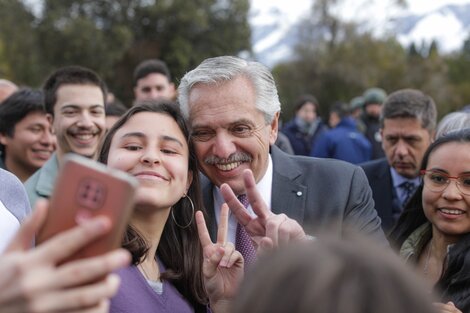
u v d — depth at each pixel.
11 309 1.09
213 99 2.56
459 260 2.68
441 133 3.65
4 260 1.12
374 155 7.72
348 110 10.49
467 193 2.78
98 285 1.17
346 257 0.90
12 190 2.30
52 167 4.01
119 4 25.00
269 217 2.01
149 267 2.27
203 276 2.25
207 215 2.64
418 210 3.07
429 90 31.12
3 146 4.54
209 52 26.08
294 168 2.95
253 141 2.62
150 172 2.16
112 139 2.29
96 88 4.16
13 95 4.44
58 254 1.14
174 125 2.28
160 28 25.36
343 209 2.82
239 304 0.95
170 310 2.20
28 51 22.30
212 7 26.25
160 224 2.26
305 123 9.17
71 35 22.61
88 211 1.23
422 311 0.88
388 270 0.89
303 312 0.86
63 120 4.06
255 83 2.62
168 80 6.52
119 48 23.61
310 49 30.80
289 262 0.91
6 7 22.39
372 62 30.81
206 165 2.64
